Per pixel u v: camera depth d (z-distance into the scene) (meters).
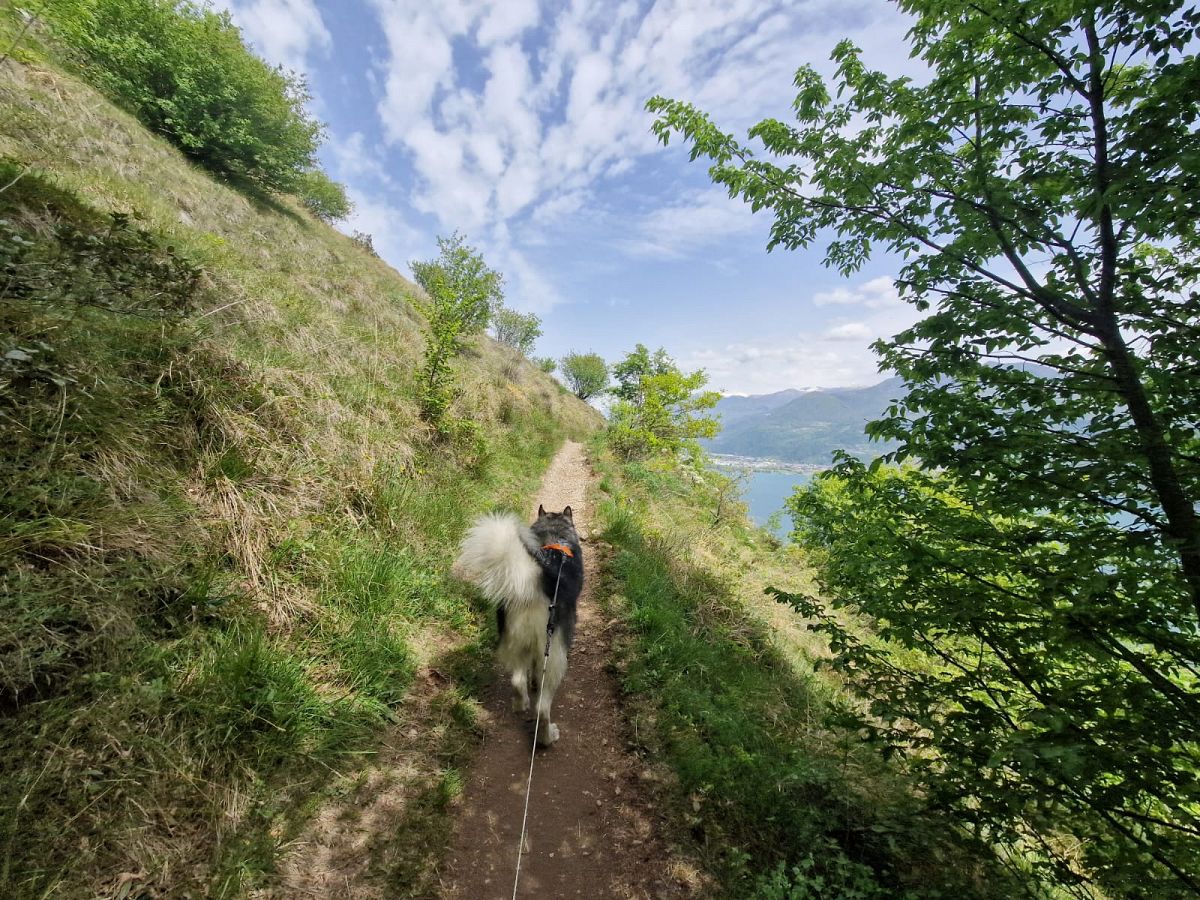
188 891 2.02
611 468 13.65
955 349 2.74
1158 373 2.24
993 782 2.41
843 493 3.68
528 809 3.00
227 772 2.48
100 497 2.88
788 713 4.61
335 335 7.83
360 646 3.57
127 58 11.16
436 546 5.39
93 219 4.73
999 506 2.72
